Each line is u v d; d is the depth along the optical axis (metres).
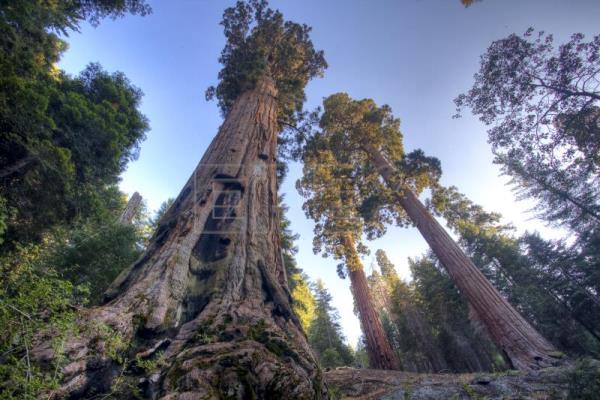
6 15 4.95
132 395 1.64
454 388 3.81
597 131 8.02
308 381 1.73
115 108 8.51
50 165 5.07
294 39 13.68
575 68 7.62
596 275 16.19
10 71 4.32
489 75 8.59
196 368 1.54
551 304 17.31
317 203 14.49
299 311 14.20
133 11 7.89
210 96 12.44
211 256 3.34
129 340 1.94
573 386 3.09
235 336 2.02
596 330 16.72
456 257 9.95
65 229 6.41
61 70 8.28
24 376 1.28
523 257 19.73
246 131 6.18
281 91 12.66
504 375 4.09
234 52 12.38
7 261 1.56
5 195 4.98
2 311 1.33
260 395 1.51
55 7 5.80
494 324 7.58
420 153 14.06
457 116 9.62
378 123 15.71
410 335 22.33
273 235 4.12
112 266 6.16
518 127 8.98
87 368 1.61
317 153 13.92
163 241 3.29
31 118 4.70
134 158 10.06
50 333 1.56
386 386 4.43
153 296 2.36
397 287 25.23
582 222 17.03
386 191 13.54
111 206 11.34
